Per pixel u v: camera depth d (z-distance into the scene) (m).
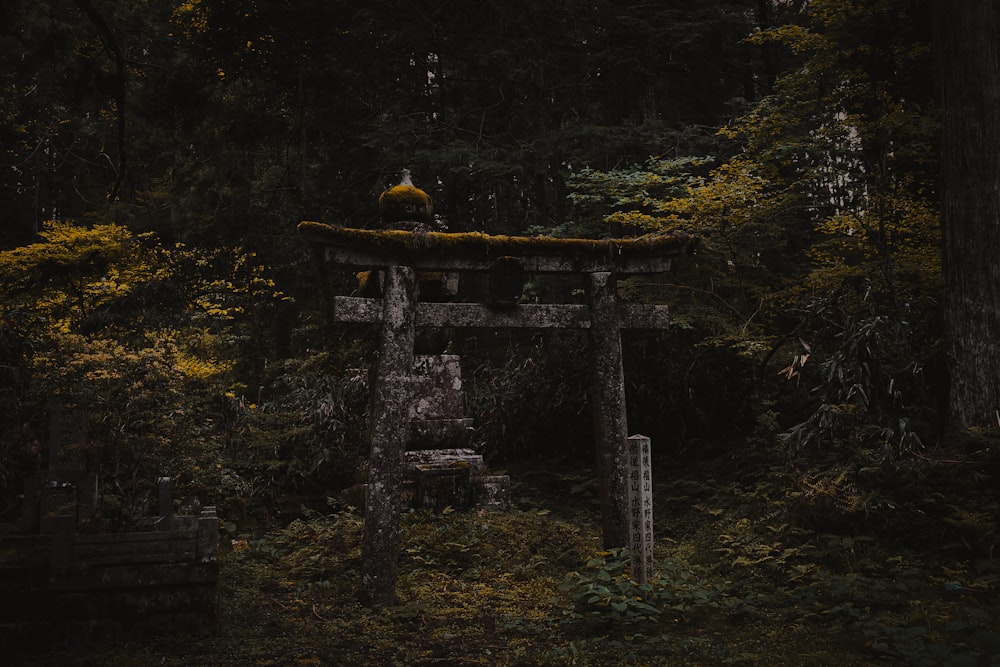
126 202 19.16
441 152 13.11
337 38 14.05
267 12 13.54
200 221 16.28
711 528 8.47
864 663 4.54
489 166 13.05
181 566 5.35
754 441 10.29
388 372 6.45
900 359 9.19
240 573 7.14
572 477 11.48
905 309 9.42
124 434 6.21
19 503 7.18
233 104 15.45
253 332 15.63
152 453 6.38
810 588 6.21
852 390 8.11
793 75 11.42
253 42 14.20
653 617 5.60
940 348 9.24
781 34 11.09
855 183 10.95
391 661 5.08
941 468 7.76
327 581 6.93
